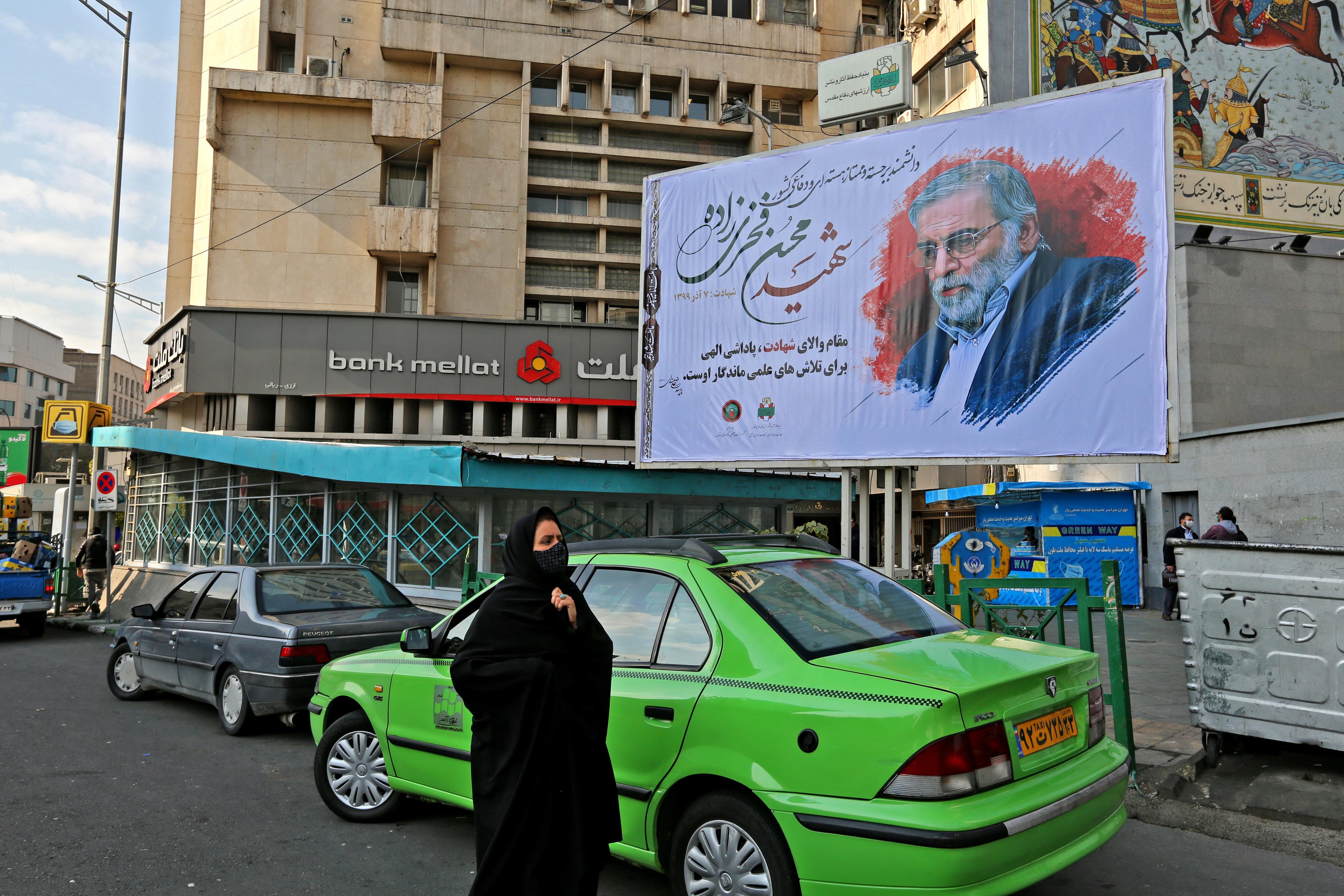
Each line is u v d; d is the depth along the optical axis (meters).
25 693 9.87
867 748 3.13
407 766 4.86
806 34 42.44
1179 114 21.84
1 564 15.23
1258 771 5.65
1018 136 9.62
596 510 12.45
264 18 36.84
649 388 12.16
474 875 4.51
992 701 3.21
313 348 24.66
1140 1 22.41
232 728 7.65
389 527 12.76
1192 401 17.09
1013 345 9.41
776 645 3.57
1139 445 8.58
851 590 4.19
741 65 41.84
